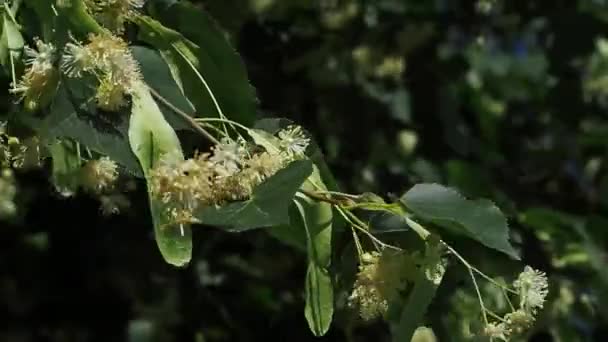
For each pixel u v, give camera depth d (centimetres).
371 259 105
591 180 204
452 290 115
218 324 175
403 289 105
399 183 182
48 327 190
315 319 105
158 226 99
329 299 105
